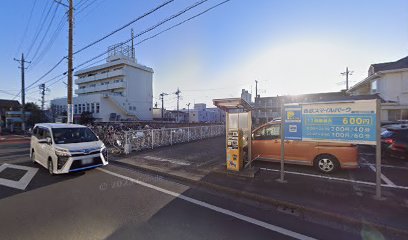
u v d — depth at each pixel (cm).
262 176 537
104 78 4069
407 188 443
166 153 884
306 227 307
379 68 1895
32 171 618
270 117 4147
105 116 3491
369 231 296
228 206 379
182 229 299
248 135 593
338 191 428
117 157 806
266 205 385
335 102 434
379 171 386
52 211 355
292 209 366
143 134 987
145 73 4225
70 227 304
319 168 574
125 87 3809
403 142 685
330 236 284
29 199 407
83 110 3762
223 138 1479
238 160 554
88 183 509
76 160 546
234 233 289
